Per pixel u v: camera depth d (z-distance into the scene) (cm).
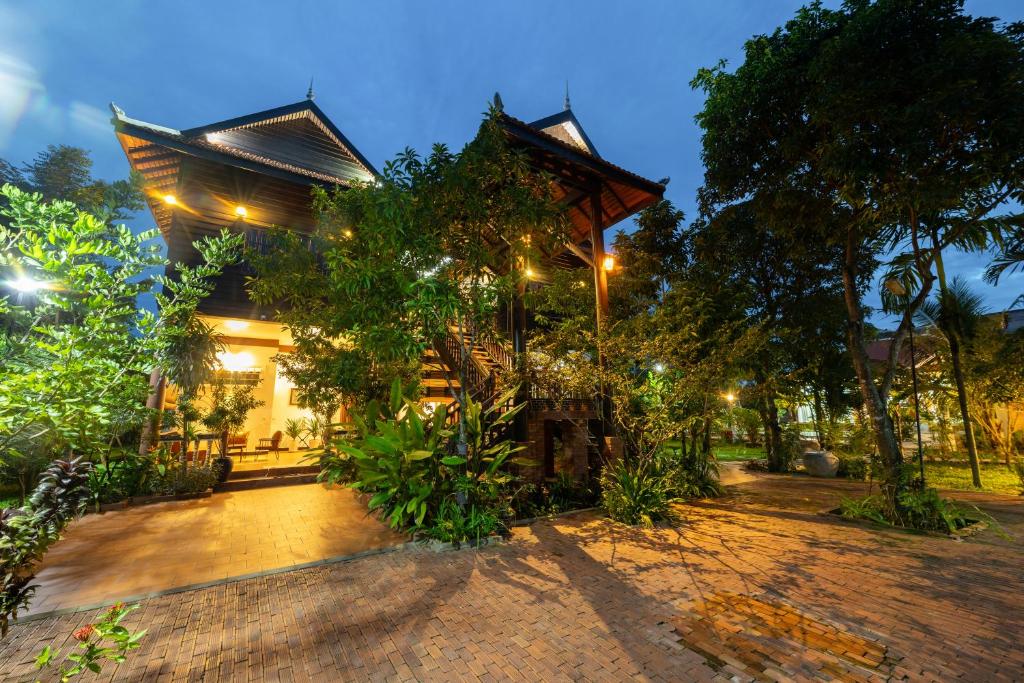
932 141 627
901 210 689
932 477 1181
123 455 764
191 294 387
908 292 749
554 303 886
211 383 926
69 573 450
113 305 337
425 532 568
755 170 898
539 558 512
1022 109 550
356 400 905
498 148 579
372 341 539
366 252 657
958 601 402
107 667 293
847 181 675
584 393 801
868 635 342
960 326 1262
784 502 855
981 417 1351
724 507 806
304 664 301
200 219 1070
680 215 1306
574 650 320
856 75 632
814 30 724
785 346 1285
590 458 909
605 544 567
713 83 845
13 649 313
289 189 1142
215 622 356
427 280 506
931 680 288
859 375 768
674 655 314
